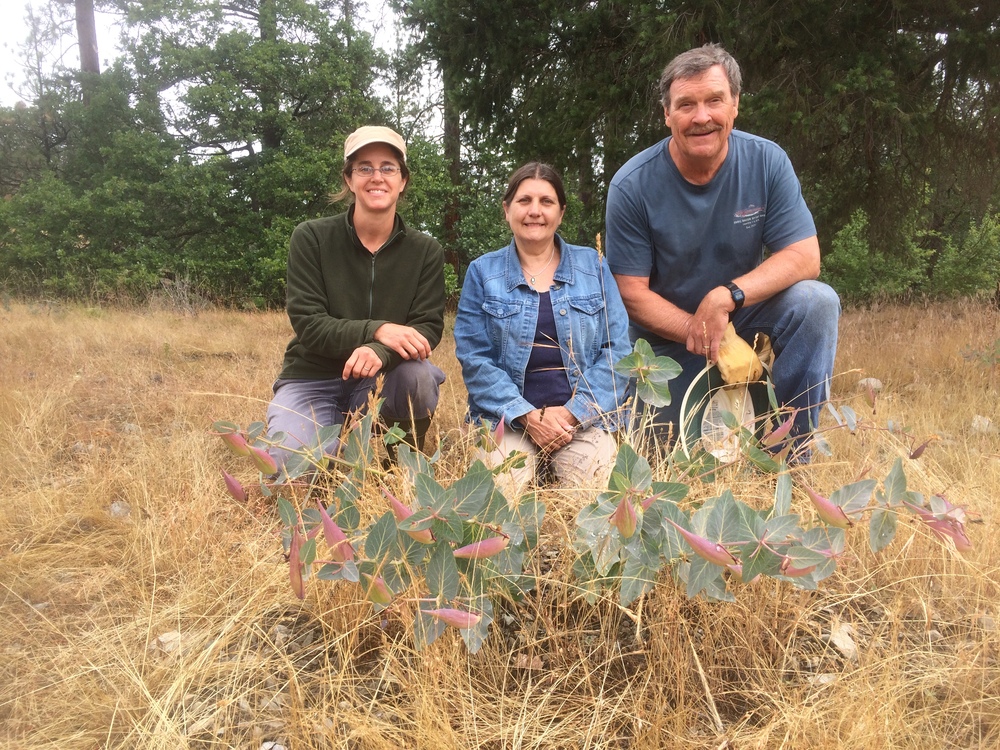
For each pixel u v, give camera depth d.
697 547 1.36
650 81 7.35
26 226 15.46
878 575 1.95
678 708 1.47
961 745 1.42
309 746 1.42
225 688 1.59
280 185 16.25
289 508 1.63
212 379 4.89
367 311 3.13
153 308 11.45
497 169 15.66
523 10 8.56
